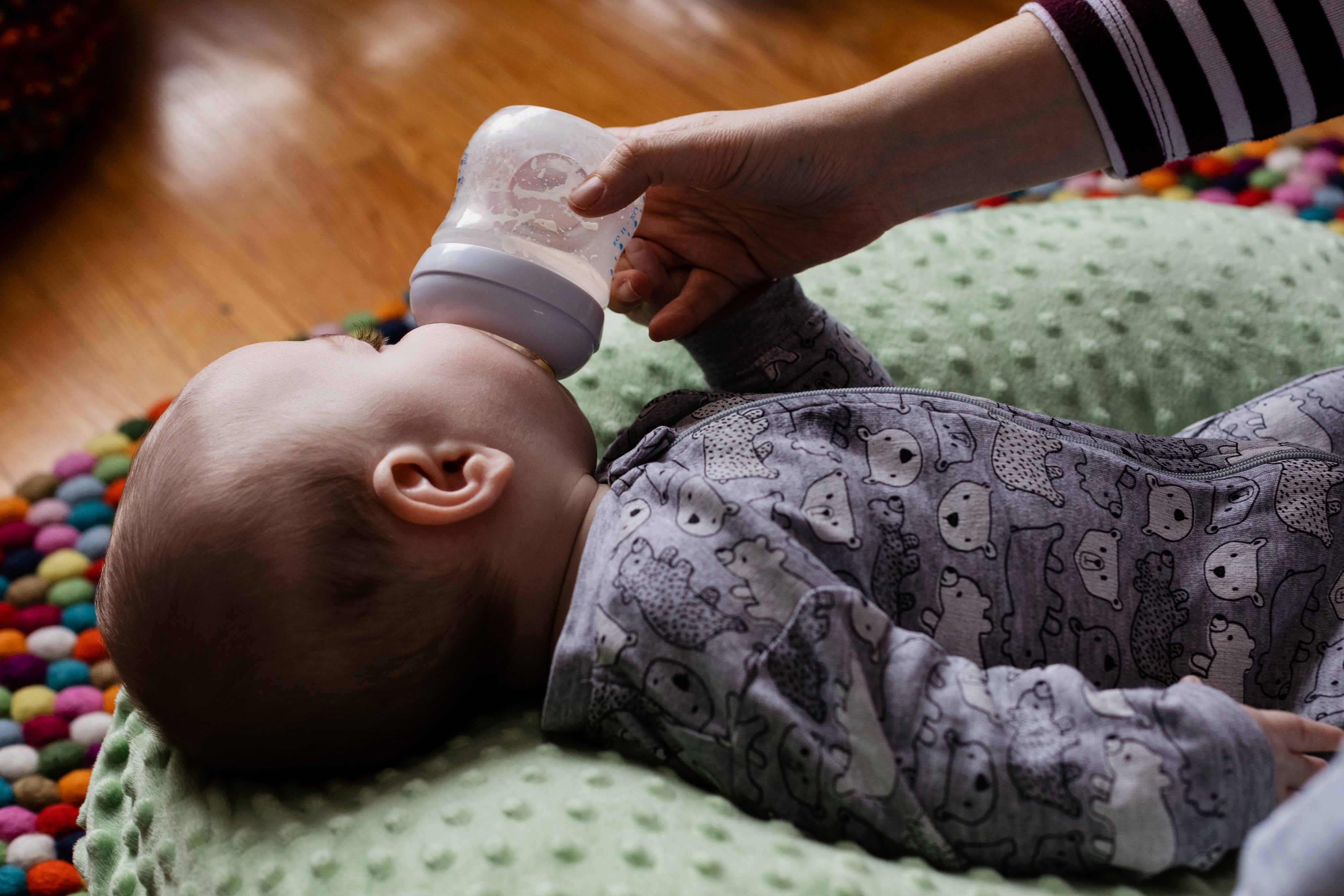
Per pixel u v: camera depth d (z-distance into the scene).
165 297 1.39
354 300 1.37
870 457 0.70
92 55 1.58
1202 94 0.75
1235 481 0.72
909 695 0.59
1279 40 0.72
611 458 0.77
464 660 0.66
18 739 0.93
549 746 0.65
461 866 0.56
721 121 0.77
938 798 0.57
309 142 1.57
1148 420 0.92
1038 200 1.32
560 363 0.73
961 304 0.96
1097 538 0.69
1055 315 0.95
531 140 0.73
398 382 0.67
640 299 0.84
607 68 1.62
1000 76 0.77
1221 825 0.57
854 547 0.65
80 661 0.99
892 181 0.80
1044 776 0.57
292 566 0.61
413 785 0.63
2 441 1.25
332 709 0.63
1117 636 0.67
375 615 0.62
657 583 0.62
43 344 1.36
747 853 0.55
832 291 0.98
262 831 0.62
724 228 0.83
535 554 0.68
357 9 1.79
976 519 0.68
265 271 1.41
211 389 0.66
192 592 0.61
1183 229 1.00
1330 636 0.69
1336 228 1.20
